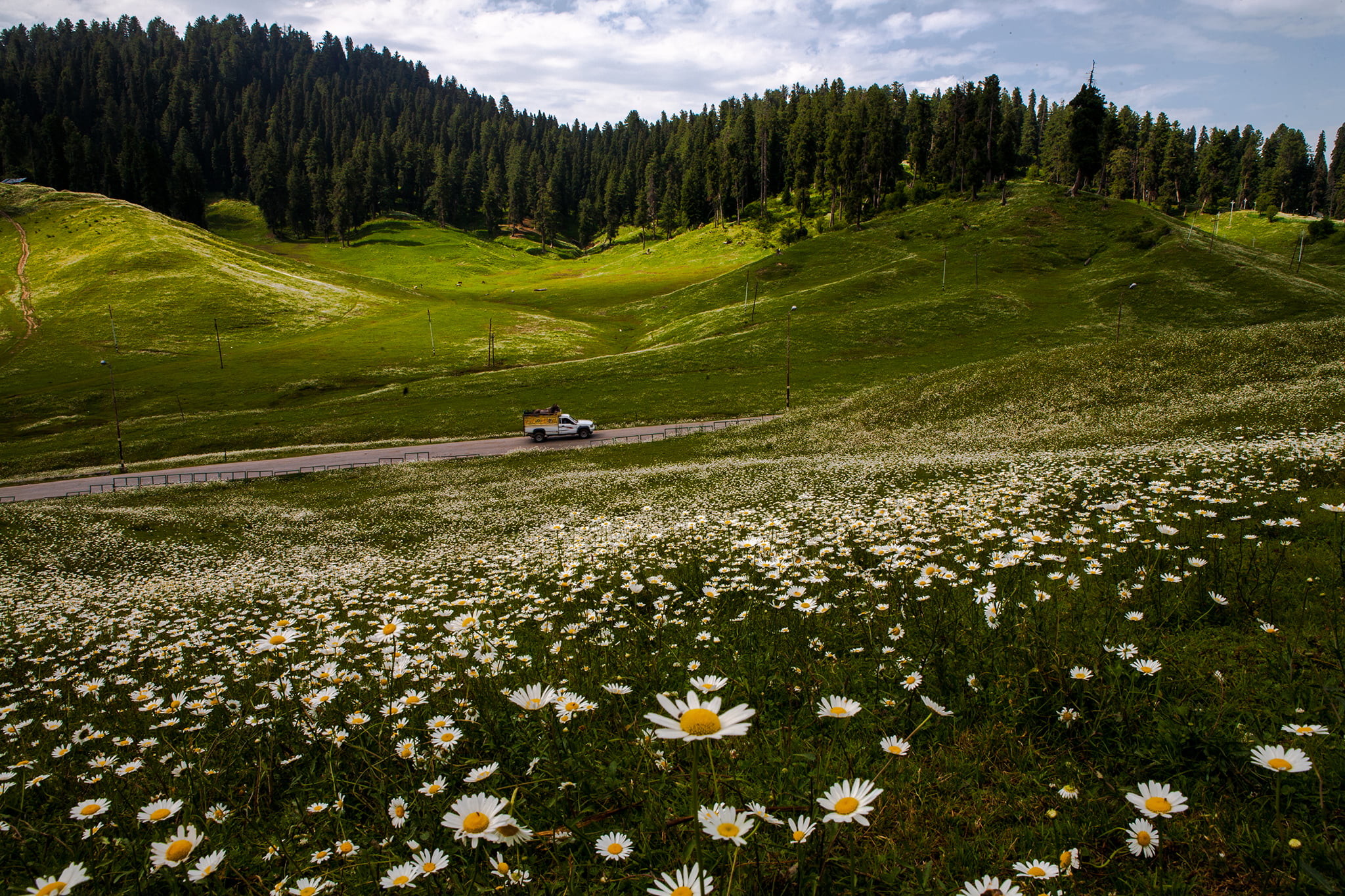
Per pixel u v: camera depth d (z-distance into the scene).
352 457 55.06
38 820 3.62
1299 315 84.88
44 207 166.75
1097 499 11.28
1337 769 2.78
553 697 3.28
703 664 4.87
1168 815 2.26
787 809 2.82
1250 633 4.44
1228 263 101.19
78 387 86.31
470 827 2.08
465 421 66.12
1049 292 108.44
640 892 2.50
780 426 48.88
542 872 2.71
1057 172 168.25
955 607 5.43
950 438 35.38
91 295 127.25
